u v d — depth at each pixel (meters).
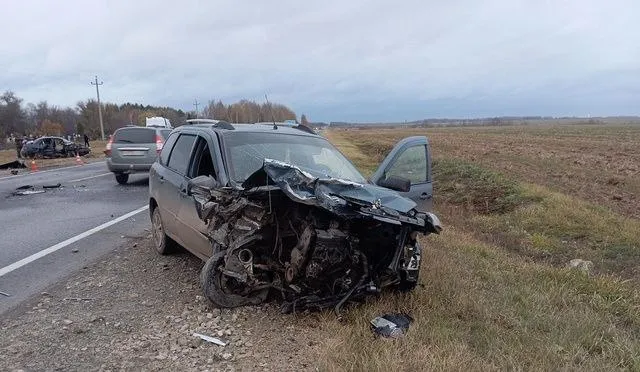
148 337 4.21
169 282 5.65
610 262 8.89
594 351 4.41
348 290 4.61
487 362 3.77
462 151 35.00
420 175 6.52
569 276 6.81
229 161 5.43
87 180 17.09
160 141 15.20
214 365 3.76
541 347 4.17
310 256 4.37
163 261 6.54
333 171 5.83
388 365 3.51
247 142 5.81
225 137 5.78
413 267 4.93
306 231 4.39
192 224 5.60
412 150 6.49
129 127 15.48
